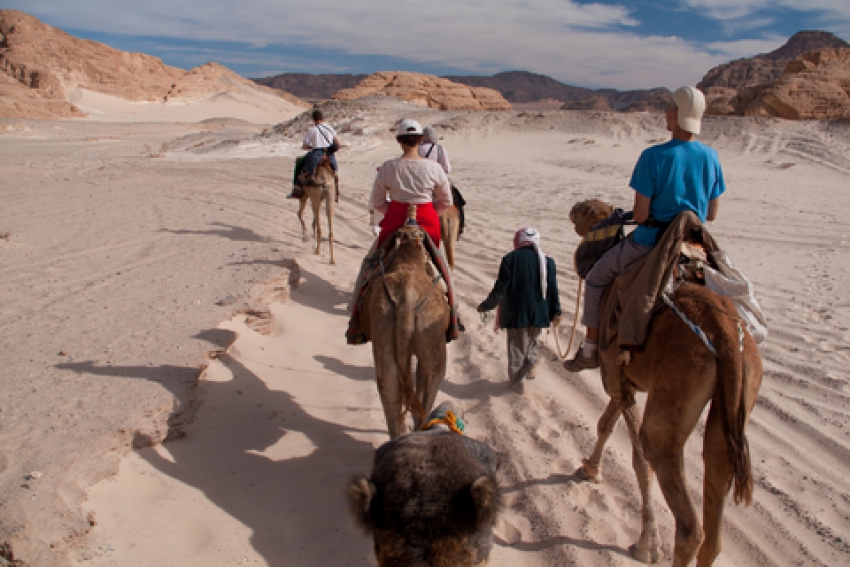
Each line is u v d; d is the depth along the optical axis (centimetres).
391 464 339
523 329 705
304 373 732
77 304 812
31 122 9762
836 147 4547
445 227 915
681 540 362
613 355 450
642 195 436
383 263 551
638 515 505
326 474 539
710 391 368
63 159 3953
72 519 380
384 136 5284
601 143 5725
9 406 509
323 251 1347
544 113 6888
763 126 5588
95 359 618
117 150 5122
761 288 1117
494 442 612
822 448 593
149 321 741
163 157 4244
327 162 1227
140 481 456
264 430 588
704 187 435
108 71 19800
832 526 483
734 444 356
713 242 422
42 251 1143
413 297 492
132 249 1166
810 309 991
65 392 538
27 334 693
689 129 432
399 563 318
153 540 405
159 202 1798
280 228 1509
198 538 422
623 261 454
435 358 502
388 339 489
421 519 321
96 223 1430
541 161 4009
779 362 784
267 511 473
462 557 323
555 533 478
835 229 1645
